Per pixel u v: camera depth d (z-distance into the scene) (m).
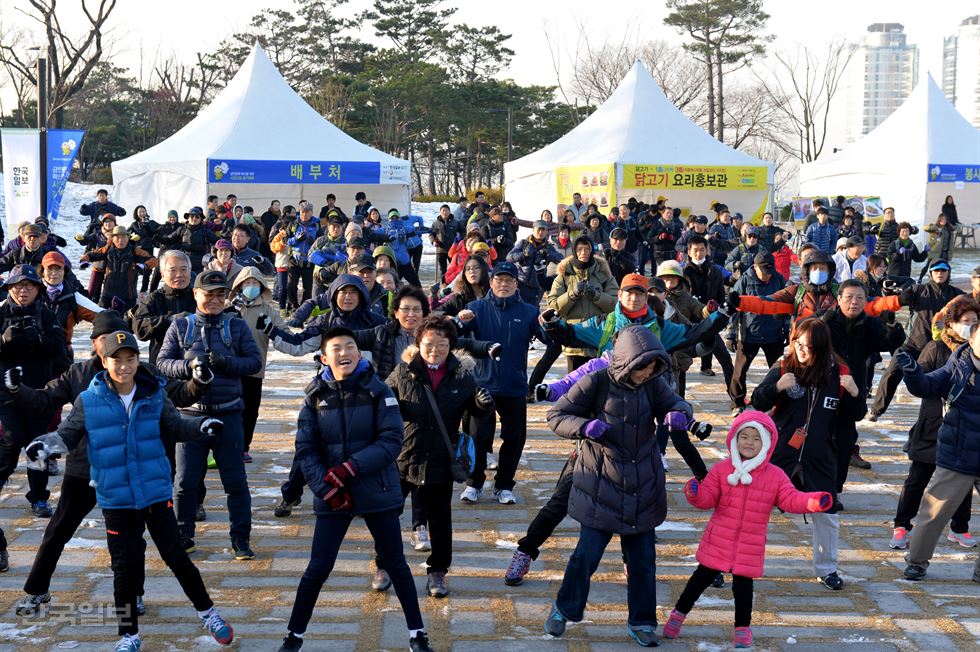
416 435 6.72
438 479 6.74
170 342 7.79
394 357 8.19
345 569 7.42
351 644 6.08
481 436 8.95
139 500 5.86
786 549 8.05
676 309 10.56
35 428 7.91
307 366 16.14
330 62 89.94
